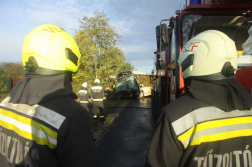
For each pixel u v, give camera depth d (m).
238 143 1.02
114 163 3.52
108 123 6.62
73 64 1.31
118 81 14.33
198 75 1.17
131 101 13.69
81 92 6.67
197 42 1.25
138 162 3.56
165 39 3.27
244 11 3.05
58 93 1.13
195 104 1.09
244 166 1.00
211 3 3.11
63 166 1.04
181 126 1.07
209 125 1.03
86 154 1.07
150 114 8.38
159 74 5.57
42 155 1.02
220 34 1.21
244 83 2.14
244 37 3.11
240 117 1.05
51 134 1.02
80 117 1.12
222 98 1.06
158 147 1.16
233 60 1.14
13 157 1.14
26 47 1.18
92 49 17.56
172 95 3.64
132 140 4.79
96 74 18.59
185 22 3.21
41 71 1.15
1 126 1.27
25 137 1.09
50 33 1.22
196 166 1.01
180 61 1.42
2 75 14.69
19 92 1.15
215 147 1.01
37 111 1.09
